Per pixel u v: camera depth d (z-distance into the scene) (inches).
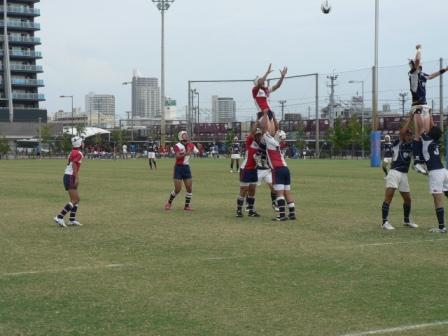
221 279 352.8
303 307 295.9
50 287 335.9
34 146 4271.7
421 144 533.3
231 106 3339.1
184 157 712.4
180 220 623.2
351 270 375.6
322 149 3090.6
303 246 460.4
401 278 354.3
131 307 297.3
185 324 270.8
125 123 6594.5
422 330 261.1
